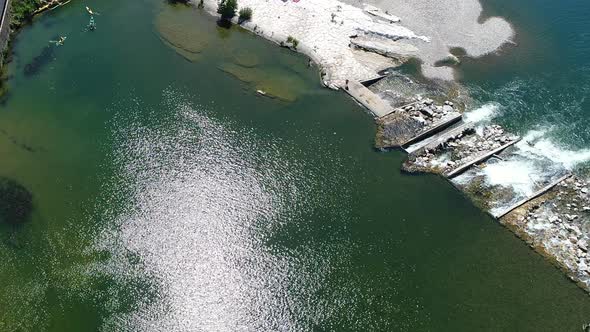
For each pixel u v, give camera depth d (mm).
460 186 68000
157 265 57125
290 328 52969
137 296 54469
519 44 93312
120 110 74562
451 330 53750
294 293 55656
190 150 69312
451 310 55312
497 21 98062
